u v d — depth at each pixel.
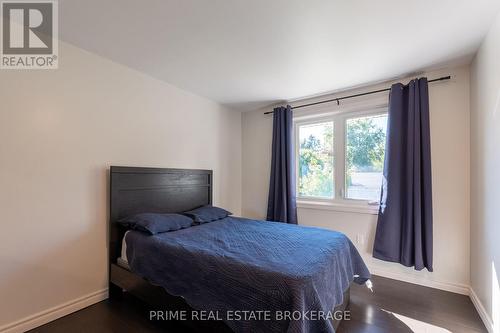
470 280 2.21
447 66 2.32
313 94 3.12
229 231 2.29
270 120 3.63
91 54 2.12
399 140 2.46
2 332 1.62
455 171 2.30
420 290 2.32
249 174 3.85
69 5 1.52
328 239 2.01
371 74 2.52
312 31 1.79
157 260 1.82
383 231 2.52
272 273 1.34
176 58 2.23
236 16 1.63
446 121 2.34
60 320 1.85
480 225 1.95
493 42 1.66
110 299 2.17
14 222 1.69
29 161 1.76
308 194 3.37
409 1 1.47
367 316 1.90
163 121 2.75
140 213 2.42
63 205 1.94
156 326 1.77
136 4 1.51
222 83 2.80
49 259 1.85
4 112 1.65
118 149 2.32
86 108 2.09
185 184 2.95
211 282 1.50
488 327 1.74
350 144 3.02
